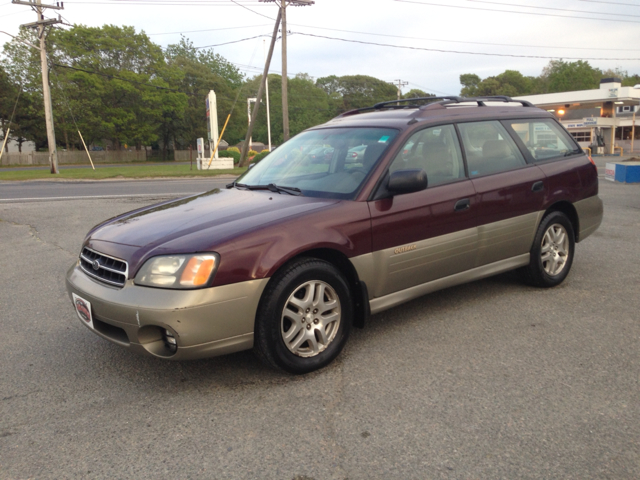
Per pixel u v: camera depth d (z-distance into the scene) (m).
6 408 2.85
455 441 2.44
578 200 4.86
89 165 46.16
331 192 3.54
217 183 18.16
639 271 5.29
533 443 2.41
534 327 3.84
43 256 6.52
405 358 3.36
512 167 4.36
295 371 3.10
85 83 51.09
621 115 50.72
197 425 2.63
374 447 2.40
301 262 3.08
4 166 45.19
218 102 67.00
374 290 3.47
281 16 26.94
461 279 4.00
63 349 3.66
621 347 3.46
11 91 49.72
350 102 94.25
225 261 2.81
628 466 2.23
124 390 3.04
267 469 2.26
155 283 2.79
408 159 3.70
